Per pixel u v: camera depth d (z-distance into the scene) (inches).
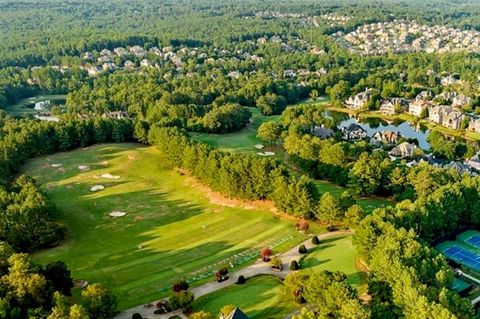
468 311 3922.2
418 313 3831.2
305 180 6003.9
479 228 5900.6
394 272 4254.4
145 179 7406.5
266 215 6127.0
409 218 5246.1
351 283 4680.1
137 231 5910.4
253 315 4284.0
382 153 7559.1
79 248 5531.5
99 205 6579.7
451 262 5147.6
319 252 5251.0
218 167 6781.5
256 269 5007.4
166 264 5177.2
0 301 3880.4
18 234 5315.0
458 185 5969.5
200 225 5984.3
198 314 4010.8
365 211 5984.3
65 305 3944.4
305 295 4264.3
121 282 4862.2
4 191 5974.4
